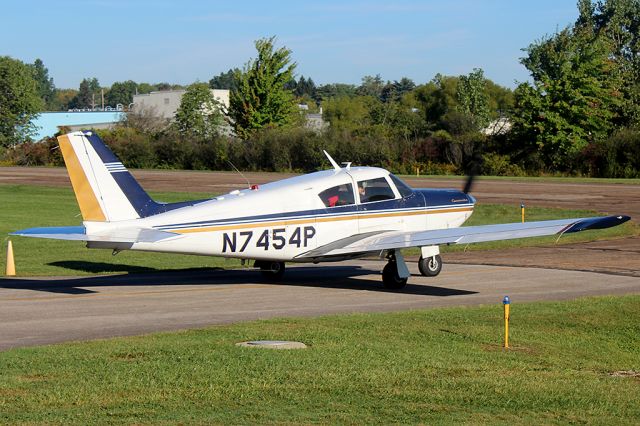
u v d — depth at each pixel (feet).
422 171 336.29
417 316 65.41
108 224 75.97
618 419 38.86
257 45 406.82
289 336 56.34
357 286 86.07
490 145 330.95
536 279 89.97
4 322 64.08
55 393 41.06
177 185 266.98
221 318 66.49
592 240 127.34
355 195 85.46
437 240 80.28
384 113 529.45
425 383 44.11
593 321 64.54
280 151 366.84
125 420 37.04
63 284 87.30
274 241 80.79
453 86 550.36
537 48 403.34
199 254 78.02
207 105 478.18
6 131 574.97
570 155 311.06
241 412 38.42
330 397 41.16
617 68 395.55
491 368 48.47
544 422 38.01
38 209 185.06
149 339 55.36
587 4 520.42
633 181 264.31
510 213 168.35
